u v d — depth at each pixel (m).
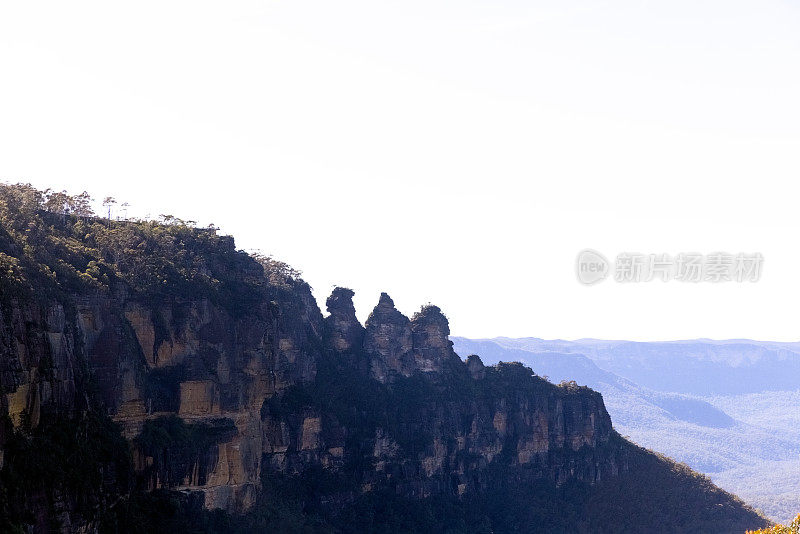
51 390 199.12
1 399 176.00
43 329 198.25
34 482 184.75
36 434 191.50
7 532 169.62
